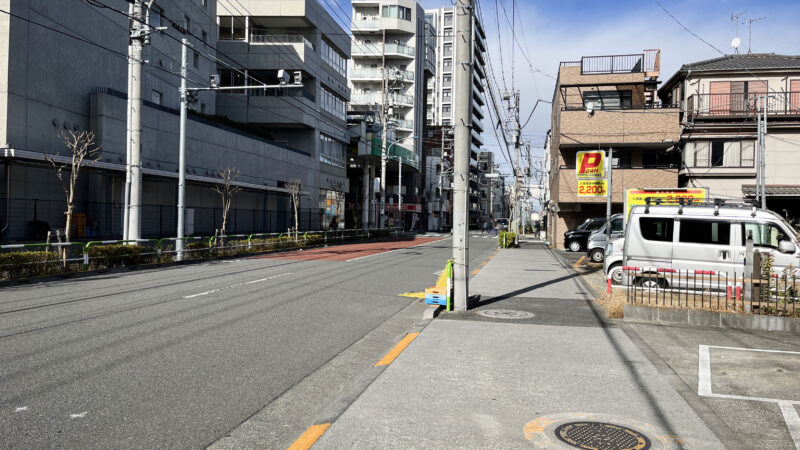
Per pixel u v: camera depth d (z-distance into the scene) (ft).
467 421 13.85
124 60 91.81
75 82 79.87
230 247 74.43
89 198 82.89
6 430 13.17
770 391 16.83
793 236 34.60
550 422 13.83
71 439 12.75
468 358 20.34
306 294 37.99
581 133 93.15
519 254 86.43
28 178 72.33
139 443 12.67
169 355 20.68
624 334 25.05
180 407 15.17
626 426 13.60
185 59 66.49
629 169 93.20
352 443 12.40
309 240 103.96
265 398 16.19
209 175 104.88
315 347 22.85
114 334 24.00
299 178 141.18
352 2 236.84
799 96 90.58
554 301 35.58
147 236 91.20
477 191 350.64
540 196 273.13
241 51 135.13
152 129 89.56
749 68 91.91
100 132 81.61
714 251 35.47
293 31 148.97
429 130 287.07
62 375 17.79
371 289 41.73
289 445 12.83
